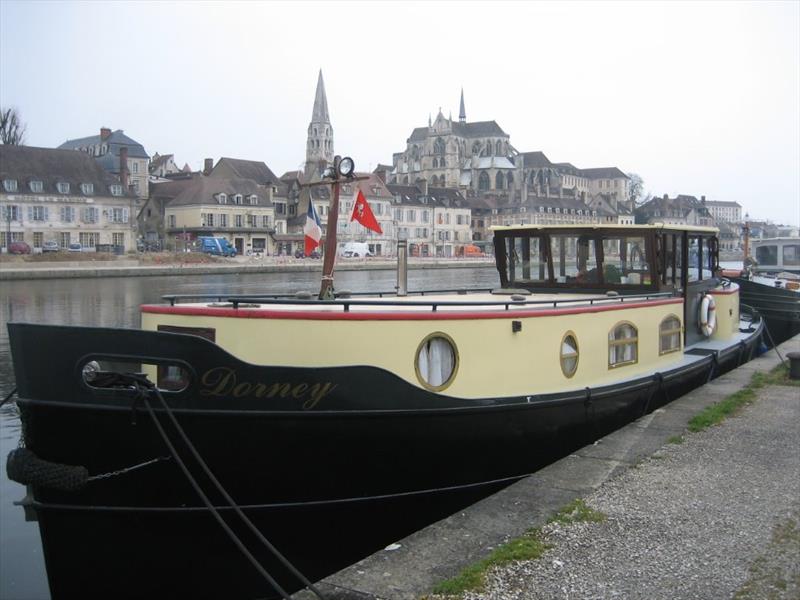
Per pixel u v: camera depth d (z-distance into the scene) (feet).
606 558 22.12
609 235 43.78
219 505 26.00
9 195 280.31
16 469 24.48
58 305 161.99
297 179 385.09
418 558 22.29
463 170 636.89
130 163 399.44
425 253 438.40
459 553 22.62
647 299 43.16
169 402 24.50
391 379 27.53
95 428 24.25
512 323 33.14
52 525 25.71
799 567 21.44
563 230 44.24
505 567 21.53
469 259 374.02
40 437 24.47
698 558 22.12
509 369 33.30
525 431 33.09
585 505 26.30
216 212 342.64
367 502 28.37
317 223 36.86
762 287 83.66
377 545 29.53
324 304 29.71
